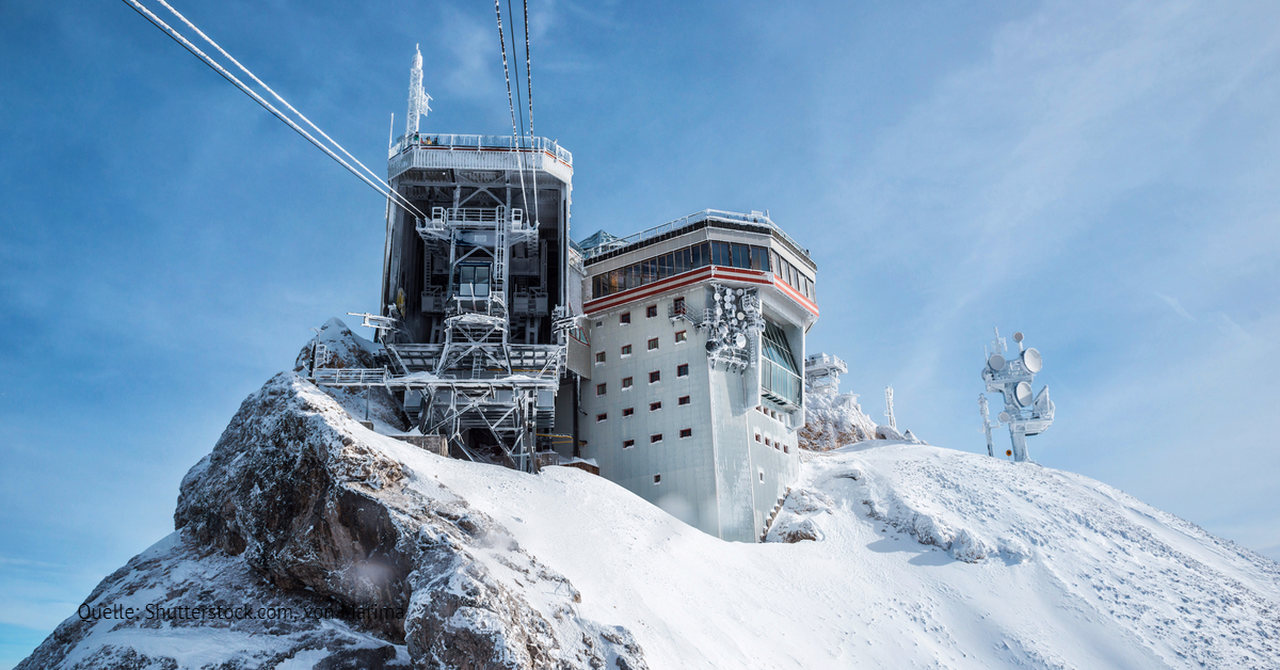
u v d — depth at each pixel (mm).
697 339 55625
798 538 49531
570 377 59562
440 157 49250
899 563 45219
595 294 60969
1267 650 38094
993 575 43594
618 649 28406
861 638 37156
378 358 49969
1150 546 48188
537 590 29734
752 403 55031
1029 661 36688
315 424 32969
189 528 36438
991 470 57844
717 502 51531
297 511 31797
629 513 42094
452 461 39156
